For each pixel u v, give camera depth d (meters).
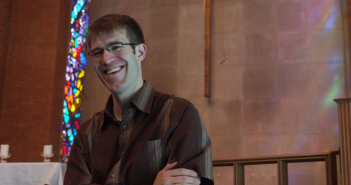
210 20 11.64
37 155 9.88
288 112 10.89
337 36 11.12
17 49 10.55
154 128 1.59
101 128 1.68
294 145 10.66
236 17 11.66
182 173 1.47
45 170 4.07
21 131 10.09
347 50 11.02
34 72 10.37
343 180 4.78
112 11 12.47
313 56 11.10
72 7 11.70
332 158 4.85
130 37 1.65
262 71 11.23
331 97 10.81
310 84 10.97
